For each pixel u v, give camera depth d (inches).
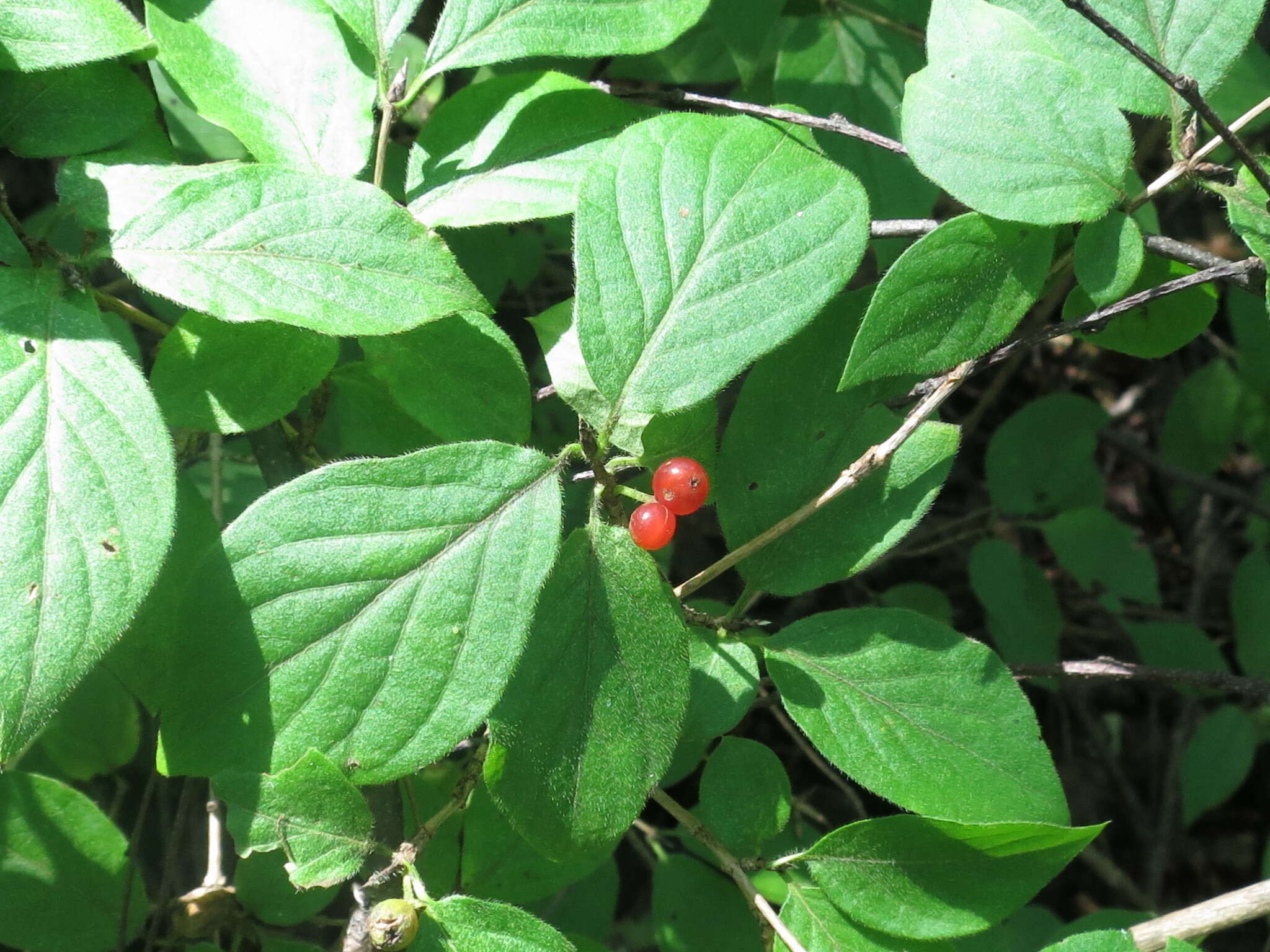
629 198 7.7
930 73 8.1
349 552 7.2
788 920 7.9
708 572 8.3
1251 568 13.6
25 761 10.7
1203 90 8.2
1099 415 12.7
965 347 8.1
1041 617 12.4
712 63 12.0
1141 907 15.1
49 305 7.3
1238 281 8.3
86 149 8.1
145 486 6.9
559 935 7.3
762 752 8.4
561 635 7.4
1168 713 17.8
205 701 7.1
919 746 8.0
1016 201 7.9
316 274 7.4
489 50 8.2
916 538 14.5
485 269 12.3
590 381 8.1
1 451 6.8
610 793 7.5
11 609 6.6
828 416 8.4
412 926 7.2
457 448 7.3
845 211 7.7
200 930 9.2
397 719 7.1
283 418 9.7
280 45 8.5
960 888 7.8
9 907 8.9
